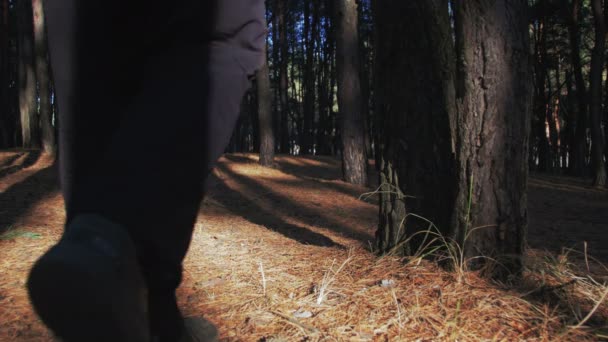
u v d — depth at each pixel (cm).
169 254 93
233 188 941
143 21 108
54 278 70
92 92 112
